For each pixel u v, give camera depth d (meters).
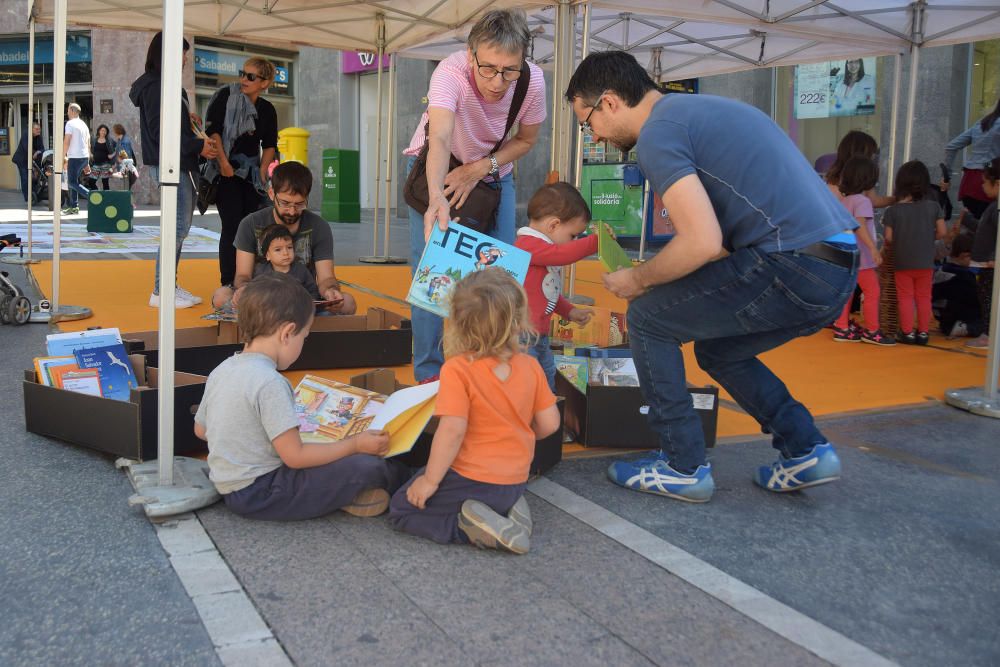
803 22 7.25
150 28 7.70
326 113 19.20
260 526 2.55
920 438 3.73
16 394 3.89
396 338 4.70
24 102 23.47
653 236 11.16
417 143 3.59
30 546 2.37
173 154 2.60
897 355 5.58
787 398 2.91
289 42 8.47
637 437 3.36
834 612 2.16
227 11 7.66
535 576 2.29
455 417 2.40
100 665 1.81
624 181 11.20
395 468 2.69
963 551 2.55
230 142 6.34
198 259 9.17
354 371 4.57
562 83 6.26
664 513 2.79
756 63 8.96
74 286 7.07
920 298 5.93
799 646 1.98
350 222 16.27
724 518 2.76
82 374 3.35
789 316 2.58
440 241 2.91
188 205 5.96
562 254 3.21
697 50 9.12
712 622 2.08
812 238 2.46
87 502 2.68
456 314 2.46
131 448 2.94
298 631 1.97
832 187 6.12
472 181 3.35
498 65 3.07
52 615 2.01
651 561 2.40
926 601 2.23
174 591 2.14
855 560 2.47
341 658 1.86
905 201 5.91
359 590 2.18
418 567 2.32
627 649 1.94
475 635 1.98
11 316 5.43
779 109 11.95
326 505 2.57
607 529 2.61
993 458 3.46
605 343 4.63
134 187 20.73
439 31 7.90
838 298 2.55
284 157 16.02
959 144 7.38
